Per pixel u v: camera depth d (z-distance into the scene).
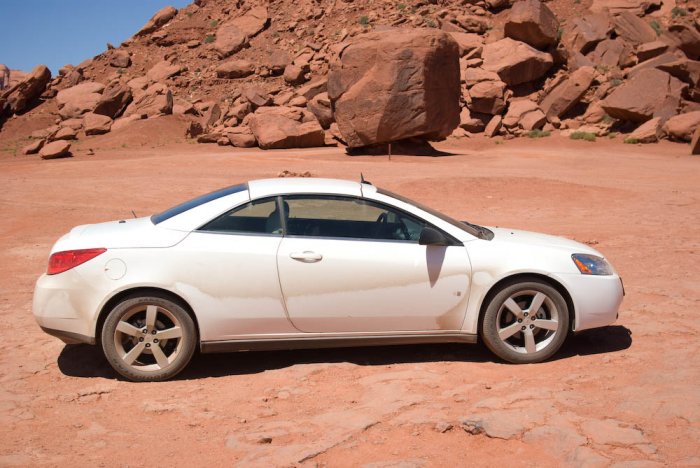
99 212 15.83
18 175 30.03
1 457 3.86
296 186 5.53
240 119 62.50
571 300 5.46
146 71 95.12
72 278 5.09
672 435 3.80
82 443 4.07
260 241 5.25
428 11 84.62
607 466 3.43
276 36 92.81
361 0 93.31
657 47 58.59
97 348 6.02
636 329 6.18
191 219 5.30
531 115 53.62
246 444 3.97
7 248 11.49
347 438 3.95
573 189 19.03
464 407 4.41
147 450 3.96
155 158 41.25
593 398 4.45
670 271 8.68
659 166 31.30
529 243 5.55
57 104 87.50
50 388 5.07
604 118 52.84
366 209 5.45
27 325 6.80
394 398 4.61
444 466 3.58
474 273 5.32
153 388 5.04
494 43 60.75
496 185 19.69
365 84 40.38
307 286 5.21
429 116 39.97
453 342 5.59
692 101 51.44
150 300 5.09
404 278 5.29
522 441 3.81
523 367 5.32
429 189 19.41
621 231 12.45
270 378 5.17
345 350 5.83
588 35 62.75
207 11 106.69
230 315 5.16
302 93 66.06
